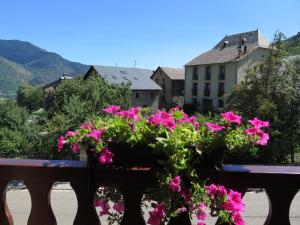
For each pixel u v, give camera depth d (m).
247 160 14.44
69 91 20.98
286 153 17.89
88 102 19.83
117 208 1.84
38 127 16.09
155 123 1.64
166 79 56.38
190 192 1.54
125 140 1.61
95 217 1.71
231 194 1.54
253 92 18.30
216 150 1.63
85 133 1.68
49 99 22.77
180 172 1.58
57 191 10.82
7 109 16.25
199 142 1.59
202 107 48.47
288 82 18.38
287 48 19.31
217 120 1.76
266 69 18.56
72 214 8.46
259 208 8.55
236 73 42.81
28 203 9.48
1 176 1.72
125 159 1.64
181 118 1.83
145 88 51.38
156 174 1.57
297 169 1.72
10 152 15.46
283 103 18.00
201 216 1.54
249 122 1.78
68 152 12.00
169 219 1.65
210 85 47.28
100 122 1.76
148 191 1.64
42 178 1.70
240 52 43.38
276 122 17.30
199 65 48.91
